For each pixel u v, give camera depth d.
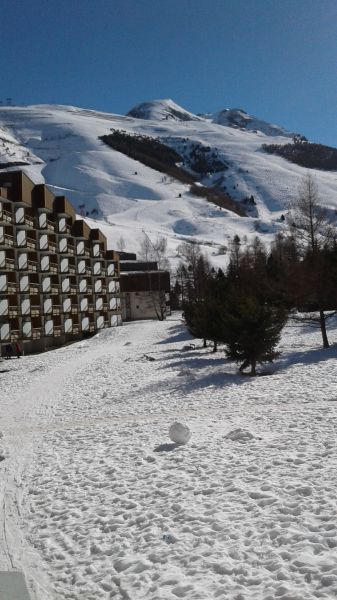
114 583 6.70
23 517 9.25
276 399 16.78
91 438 14.28
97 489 10.02
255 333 22.52
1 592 6.70
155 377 24.77
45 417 18.55
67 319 56.56
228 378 22.30
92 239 65.12
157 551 7.26
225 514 8.02
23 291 48.12
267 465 9.84
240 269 51.03
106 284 69.38
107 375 27.56
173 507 8.60
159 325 58.69
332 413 13.50
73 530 8.40
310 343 31.16
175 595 6.17
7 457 13.33
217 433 12.98
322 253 29.28
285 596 5.80
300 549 6.69
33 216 51.34
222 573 6.50
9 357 44.53
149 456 11.62
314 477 8.88
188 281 86.06
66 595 6.60
